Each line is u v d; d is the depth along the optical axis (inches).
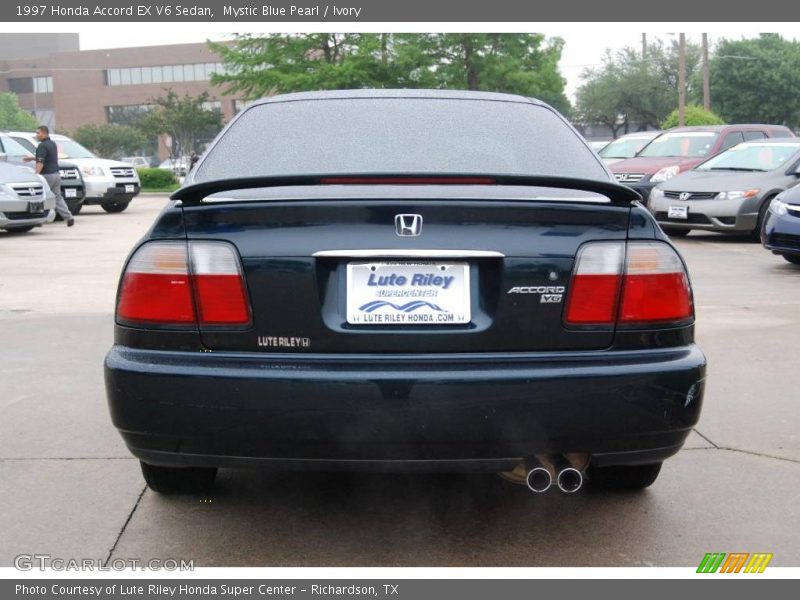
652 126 2657.5
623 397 111.7
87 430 175.9
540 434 110.7
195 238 114.8
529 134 144.4
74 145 815.1
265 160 136.8
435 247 112.3
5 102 4234.7
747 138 654.5
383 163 134.3
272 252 112.7
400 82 1478.8
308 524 133.6
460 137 141.6
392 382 108.7
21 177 566.6
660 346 116.5
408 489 147.3
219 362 112.2
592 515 136.8
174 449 114.3
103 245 511.8
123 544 126.7
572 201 115.4
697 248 486.3
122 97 4325.8
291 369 110.3
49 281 366.0
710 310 297.4
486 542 127.7
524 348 113.7
